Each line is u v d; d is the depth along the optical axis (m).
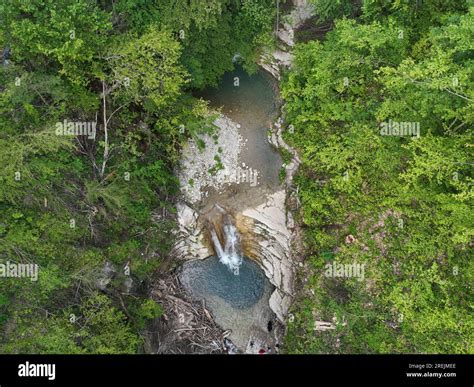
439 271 16.55
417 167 14.70
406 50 15.95
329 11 18.06
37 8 14.09
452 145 14.22
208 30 18.34
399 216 17.48
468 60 12.91
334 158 16.91
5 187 14.90
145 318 18.69
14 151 14.43
